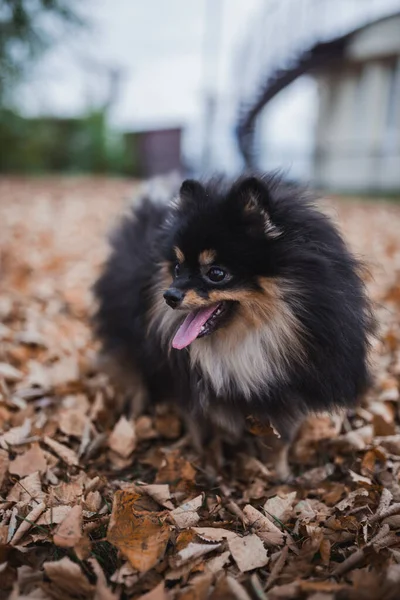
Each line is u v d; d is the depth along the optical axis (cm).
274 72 295
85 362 83
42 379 77
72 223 180
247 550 50
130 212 77
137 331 65
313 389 58
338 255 57
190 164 394
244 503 58
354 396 61
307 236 56
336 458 65
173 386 64
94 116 436
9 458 62
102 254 137
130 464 65
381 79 308
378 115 314
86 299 104
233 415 61
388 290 106
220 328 58
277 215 56
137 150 448
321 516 55
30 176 383
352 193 319
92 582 47
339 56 293
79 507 51
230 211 56
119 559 48
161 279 61
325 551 50
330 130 347
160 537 50
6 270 118
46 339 88
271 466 64
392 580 44
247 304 56
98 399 73
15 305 100
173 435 70
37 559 49
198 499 56
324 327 55
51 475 60
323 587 45
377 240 154
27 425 67
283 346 56
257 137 338
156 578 48
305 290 55
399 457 64
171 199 68
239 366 58
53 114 409
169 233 60
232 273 55
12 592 45
